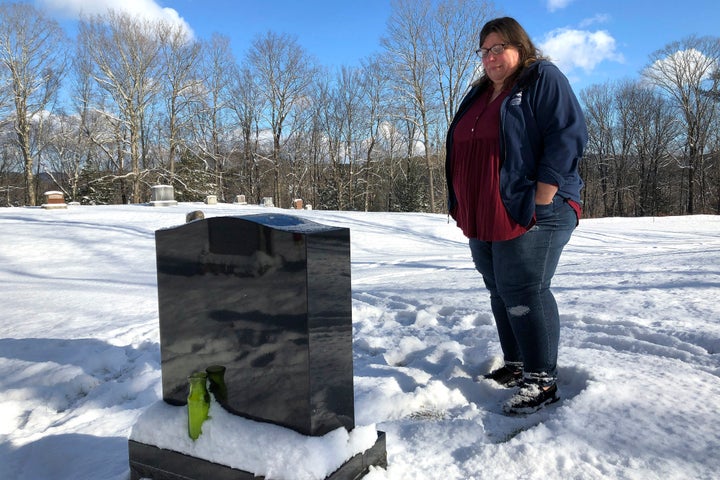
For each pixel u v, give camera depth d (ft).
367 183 173.47
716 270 19.99
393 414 8.29
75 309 19.94
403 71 142.20
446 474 6.19
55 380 11.30
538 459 6.30
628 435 6.72
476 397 8.96
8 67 133.80
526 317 8.01
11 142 148.77
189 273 6.39
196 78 151.12
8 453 7.96
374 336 13.82
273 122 166.09
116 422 8.77
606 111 187.62
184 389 6.48
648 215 177.27
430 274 28.66
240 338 6.03
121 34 133.80
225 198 177.47
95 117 148.15
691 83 168.04
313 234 5.59
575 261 32.58
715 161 180.04
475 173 8.13
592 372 8.87
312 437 5.57
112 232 53.16
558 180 7.40
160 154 157.17
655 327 12.04
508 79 8.06
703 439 6.51
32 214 67.51
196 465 5.87
